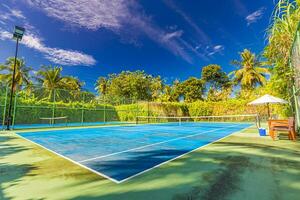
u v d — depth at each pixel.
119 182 2.98
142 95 43.47
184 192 2.57
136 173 3.43
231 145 6.28
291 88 9.16
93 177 3.23
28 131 12.46
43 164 4.09
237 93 36.91
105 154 5.12
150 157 4.70
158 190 2.65
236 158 4.43
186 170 3.55
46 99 19.42
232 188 2.67
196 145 6.43
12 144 6.91
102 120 22.22
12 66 33.09
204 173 3.35
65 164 4.08
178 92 43.38
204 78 44.94
